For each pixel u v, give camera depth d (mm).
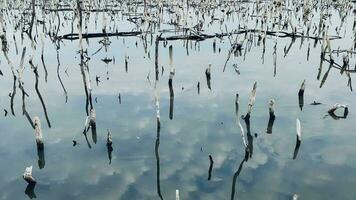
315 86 20359
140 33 31984
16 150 13617
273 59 25438
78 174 12109
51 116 16547
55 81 21125
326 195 11000
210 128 15469
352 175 12016
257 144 14141
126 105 17750
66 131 15117
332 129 15211
